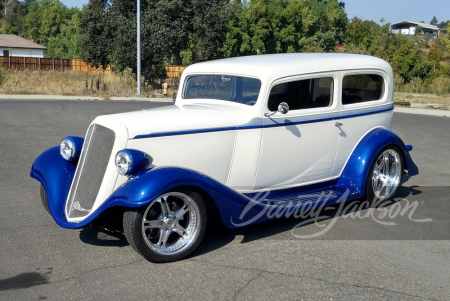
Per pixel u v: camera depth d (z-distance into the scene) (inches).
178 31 1226.6
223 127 180.2
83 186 171.8
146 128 166.9
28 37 4121.6
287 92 194.4
